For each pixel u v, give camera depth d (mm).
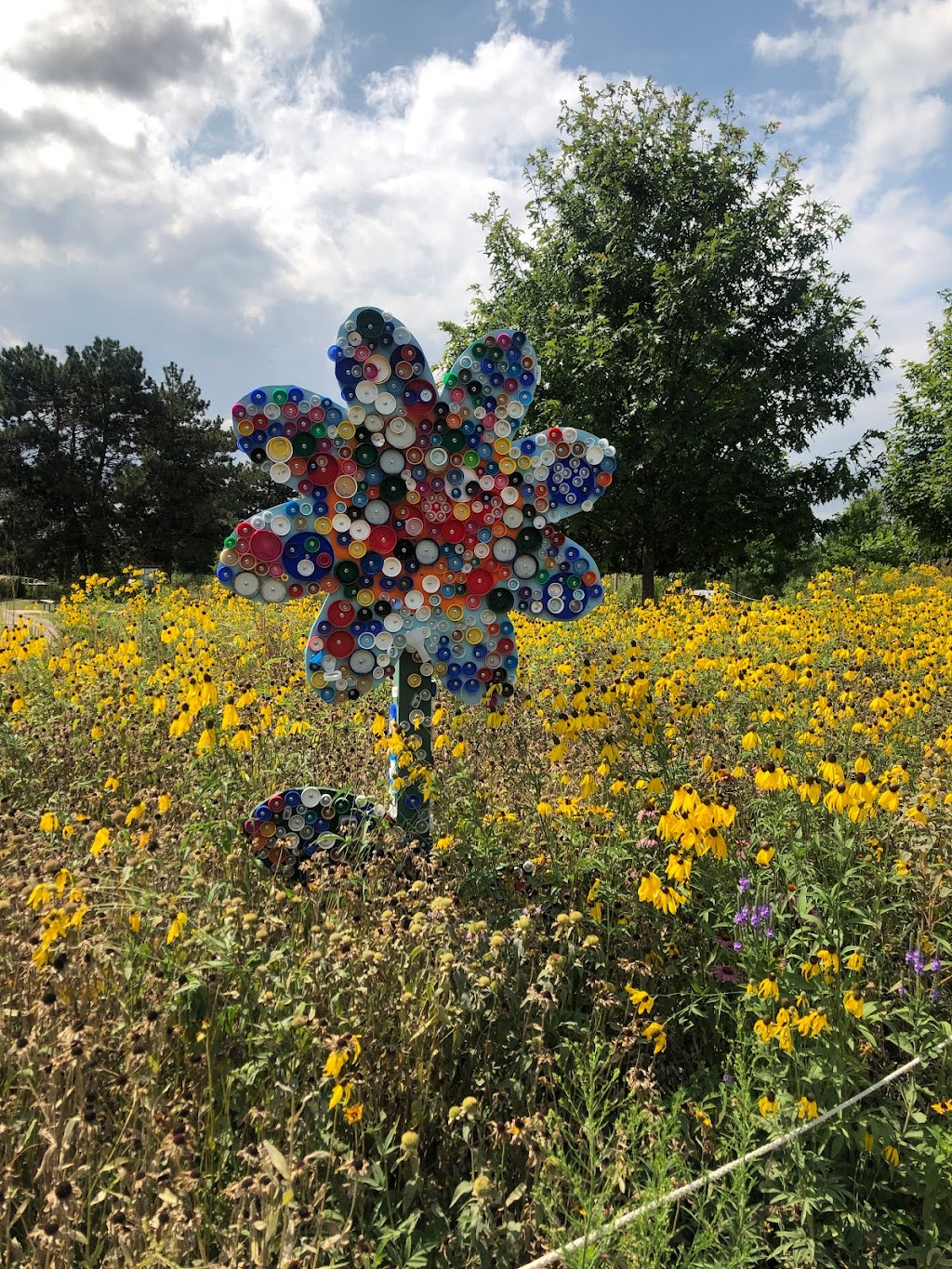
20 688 6688
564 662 7422
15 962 2814
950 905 3494
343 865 3674
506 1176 2584
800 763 4270
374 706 5770
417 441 4297
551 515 4555
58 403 43656
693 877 3559
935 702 5941
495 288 19922
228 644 9336
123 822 3820
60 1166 2164
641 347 16516
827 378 18406
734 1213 2457
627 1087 2902
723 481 16719
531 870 3820
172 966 2744
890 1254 2438
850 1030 2824
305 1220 2076
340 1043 2393
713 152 18766
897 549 28188
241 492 47000
